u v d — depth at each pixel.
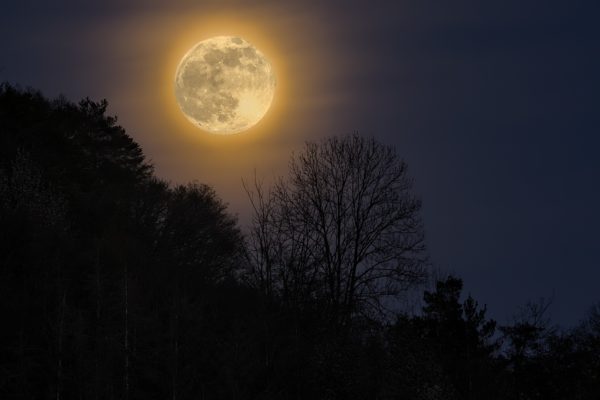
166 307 164.75
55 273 164.88
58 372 141.00
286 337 157.62
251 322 159.62
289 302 162.12
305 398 151.62
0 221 177.00
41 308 154.38
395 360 154.00
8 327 149.00
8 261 168.12
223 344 155.62
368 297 175.50
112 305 155.88
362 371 151.88
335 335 156.50
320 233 179.50
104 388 142.75
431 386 155.12
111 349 146.38
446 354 176.62
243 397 149.75
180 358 151.12
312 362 152.75
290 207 179.88
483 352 184.00
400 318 166.38
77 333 144.38
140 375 148.25
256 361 154.75
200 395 149.38
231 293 176.12
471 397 172.75
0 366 142.12
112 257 177.75
